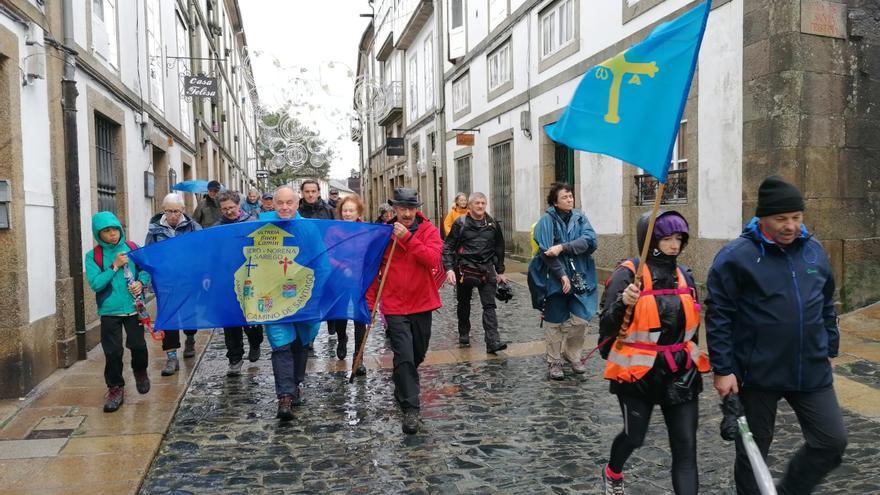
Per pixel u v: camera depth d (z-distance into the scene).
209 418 5.04
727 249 2.97
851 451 4.06
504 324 8.65
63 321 6.37
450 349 7.24
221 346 7.68
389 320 4.77
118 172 9.09
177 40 14.57
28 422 4.86
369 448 4.38
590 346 7.16
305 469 4.06
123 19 9.34
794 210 2.77
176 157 13.87
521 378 6.00
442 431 4.68
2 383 5.38
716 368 2.92
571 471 3.94
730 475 3.81
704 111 8.34
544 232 5.85
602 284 11.05
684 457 3.01
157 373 6.28
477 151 17.53
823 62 7.09
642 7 9.53
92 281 5.02
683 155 9.10
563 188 5.94
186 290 5.05
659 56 3.09
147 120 10.48
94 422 4.84
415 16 22.20
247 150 39.78
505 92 15.24
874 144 7.39
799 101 7.01
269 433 4.70
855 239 7.33
